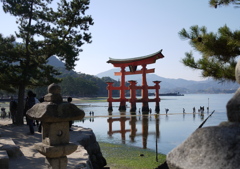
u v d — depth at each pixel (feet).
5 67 50.57
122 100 229.66
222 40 23.36
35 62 53.57
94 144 40.45
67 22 55.11
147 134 100.22
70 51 51.88
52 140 15.03
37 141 32.96
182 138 90.27
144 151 66.18
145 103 215.92
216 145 5.72
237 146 5.46
